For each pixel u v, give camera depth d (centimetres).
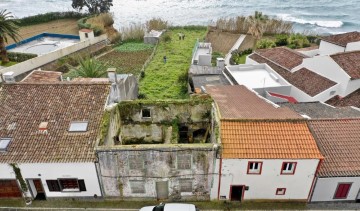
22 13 12544
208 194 2506
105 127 2422
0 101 2641
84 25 8050
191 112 2819
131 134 2948
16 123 2492
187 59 6303
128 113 2814
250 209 2458
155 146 2252
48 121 2498
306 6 12438
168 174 2389
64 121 2500
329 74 3984
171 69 5747
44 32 8106
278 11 11950
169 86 4988
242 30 8019
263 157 2233
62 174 2373
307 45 6588
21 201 2520
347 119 2670
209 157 2288
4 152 2322
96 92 2688
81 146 2350
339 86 3884
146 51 6800
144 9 12381
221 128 2373
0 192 2503
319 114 3139
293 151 2269
